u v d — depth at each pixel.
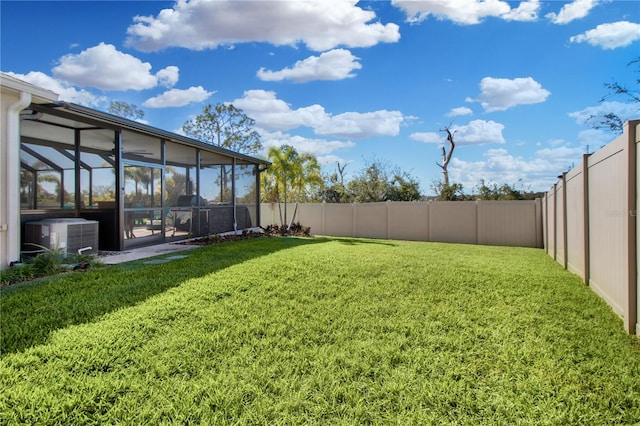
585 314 3.81
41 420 2.00
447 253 8.55
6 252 5.58
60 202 7.65
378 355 2.79
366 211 14.04
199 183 11.02
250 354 2.80
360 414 2.09
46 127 7.34
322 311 3.81
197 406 2.15
